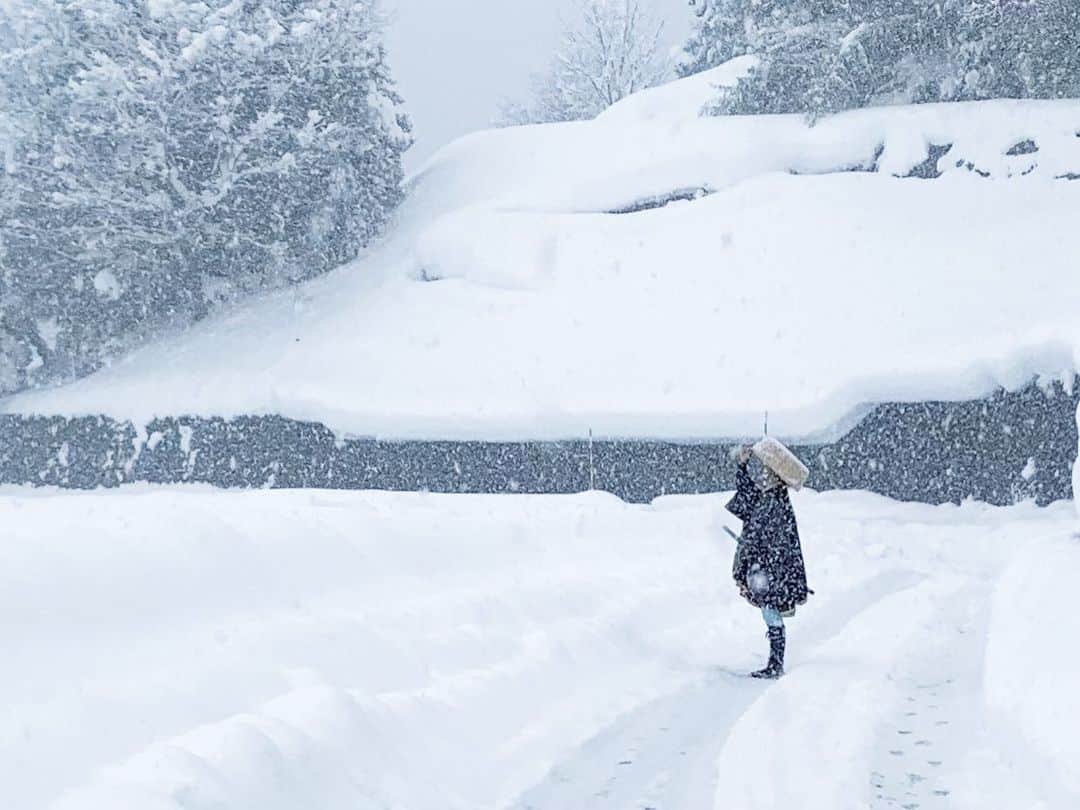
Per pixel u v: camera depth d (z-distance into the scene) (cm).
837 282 2578
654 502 2153
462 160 4184
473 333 2912
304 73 3803
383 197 4019
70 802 334
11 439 3378
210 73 3644
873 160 3006
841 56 3172
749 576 693
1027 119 2867
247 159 3662
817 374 2273
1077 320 2081
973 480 2123
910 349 2242
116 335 3656
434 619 665
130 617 523
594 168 3469
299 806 382
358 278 3591
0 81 3566
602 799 429
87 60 3522
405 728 480
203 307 3722
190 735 401
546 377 2584
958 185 2795
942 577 1146
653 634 796
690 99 3800
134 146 3569
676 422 2306
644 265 2920
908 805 410
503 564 923
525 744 504
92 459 3222
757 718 547
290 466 2858
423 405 2623
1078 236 2481
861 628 837
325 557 743
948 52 3219
